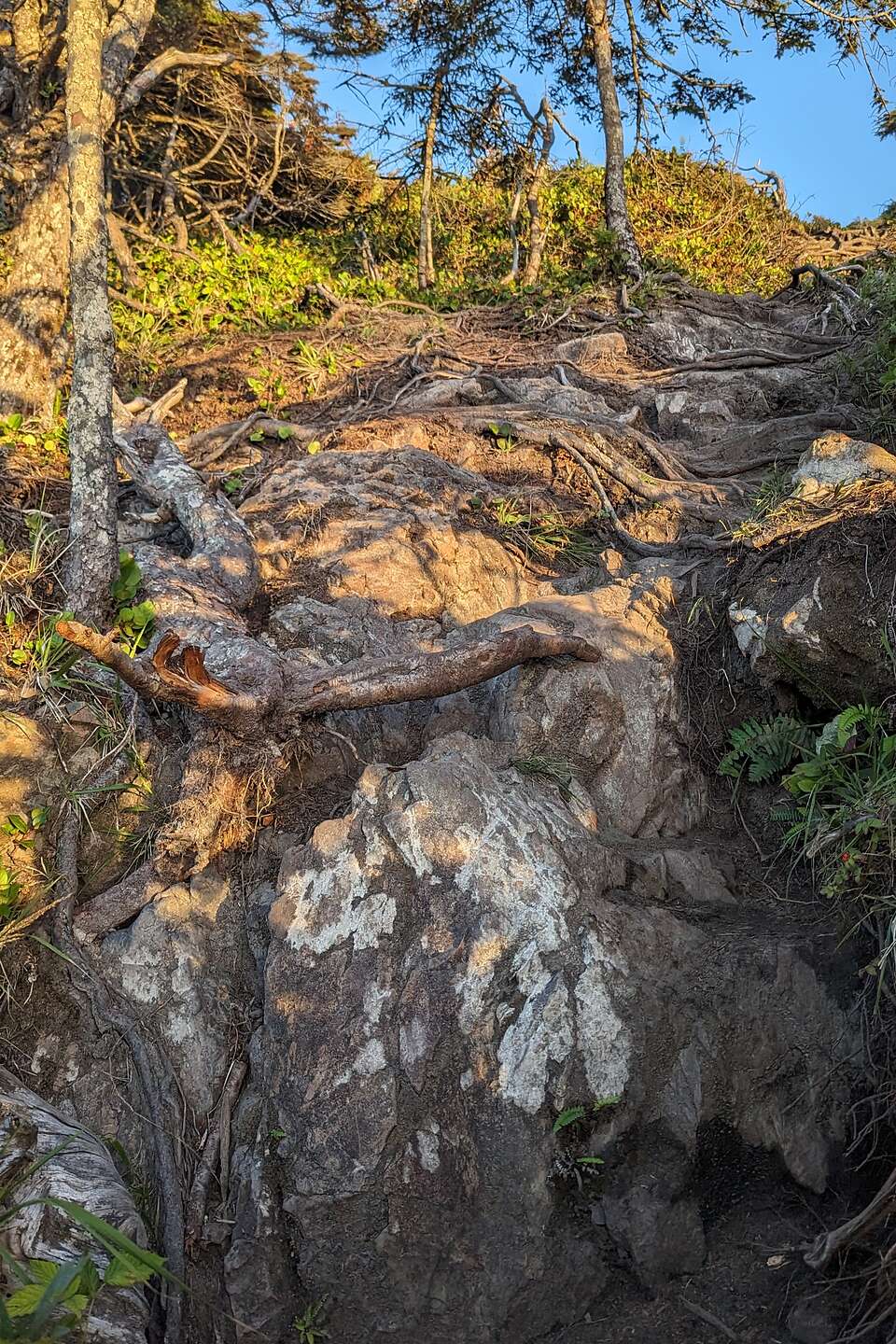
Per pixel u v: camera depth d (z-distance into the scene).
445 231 14.91
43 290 7.38
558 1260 3.42
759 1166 3.60
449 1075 3.52
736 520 5.99
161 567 5.06
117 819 4.42
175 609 4.77
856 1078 3.59
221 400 7.79
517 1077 3.51
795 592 4.54
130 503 6.09
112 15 8.45
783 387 7.87
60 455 6.54
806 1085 3.61
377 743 4.78
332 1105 3.48
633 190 14.41
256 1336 3.38
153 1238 3.52
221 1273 3.50
